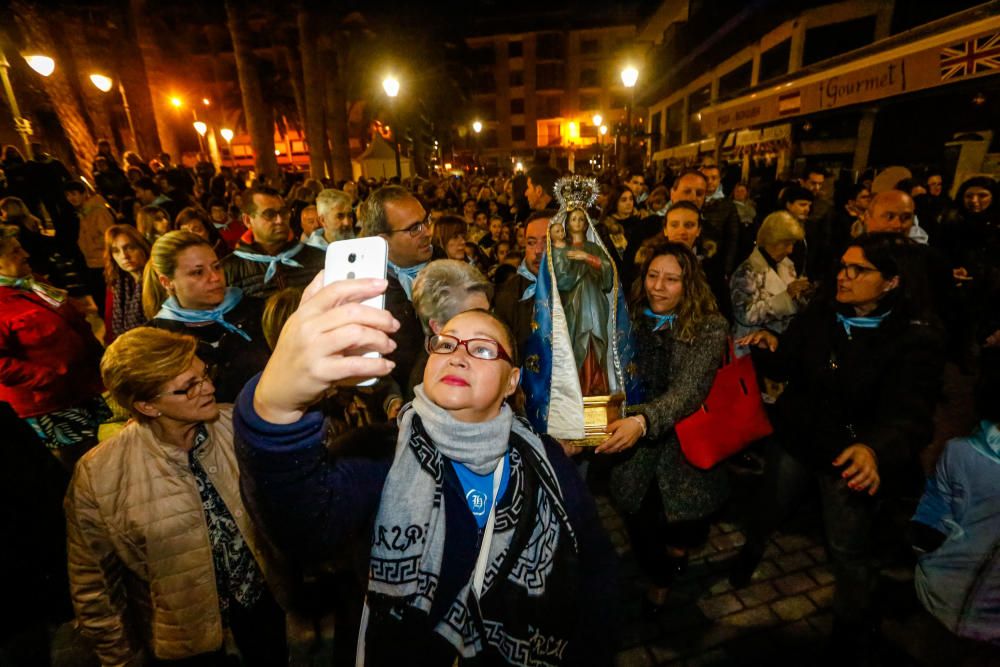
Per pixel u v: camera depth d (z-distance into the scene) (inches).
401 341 98.3
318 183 272.5
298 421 28.1
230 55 1590.8
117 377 55.5
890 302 78.6
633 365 85.1
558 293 81.0
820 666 88.9
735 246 182.7
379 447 42.4
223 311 95.9
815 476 90.8
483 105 2246.6
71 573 59.4
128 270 152.9
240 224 277.6
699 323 83.7
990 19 192.1
